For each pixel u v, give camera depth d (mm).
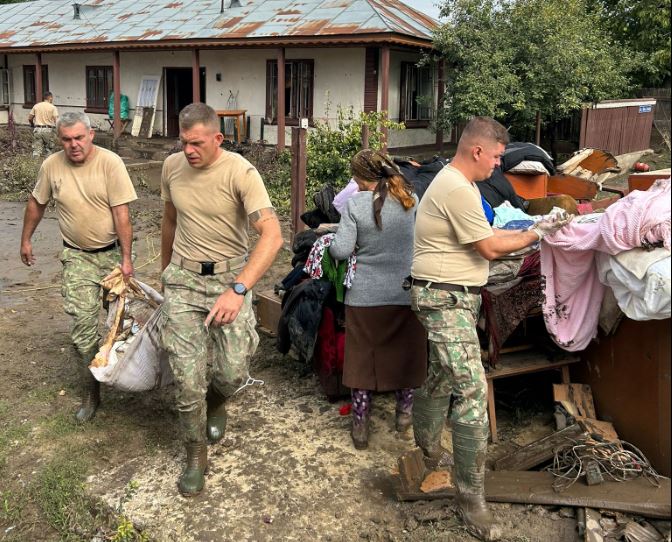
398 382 3949
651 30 19719
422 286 3254
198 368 3562
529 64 15102
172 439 4211
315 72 17688
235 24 18453
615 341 3811
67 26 22672
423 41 16359
